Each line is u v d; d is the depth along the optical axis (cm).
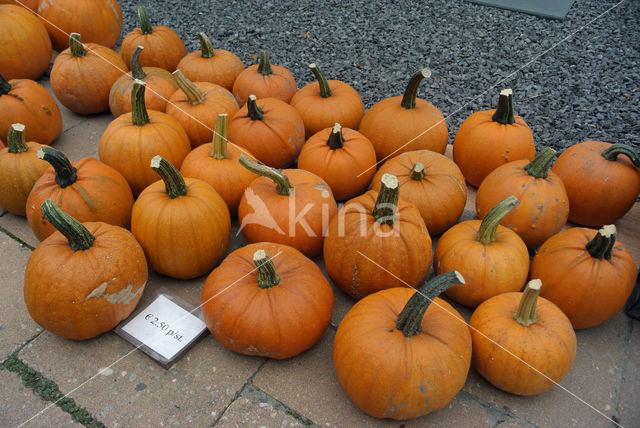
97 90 436
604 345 284
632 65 578
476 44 621
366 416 247
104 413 246
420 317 220
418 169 315
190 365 269
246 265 269
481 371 251
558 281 274
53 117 407
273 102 380
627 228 356
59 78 428
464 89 546
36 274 254
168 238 284
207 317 260
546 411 250
